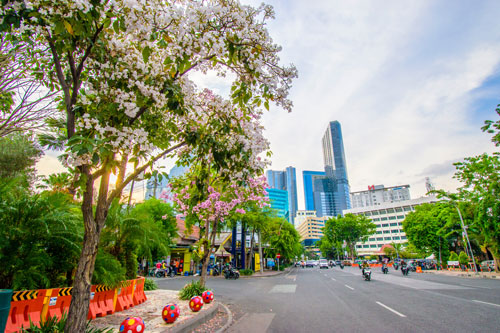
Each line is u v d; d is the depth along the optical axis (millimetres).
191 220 12805
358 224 62062
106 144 3104
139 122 4430
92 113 3592
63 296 5906
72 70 3801
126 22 3422
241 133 4898
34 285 5902
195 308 7957
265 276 29938
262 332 6371
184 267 31266
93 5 3125
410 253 76562
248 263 38531
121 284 8188
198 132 4793
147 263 26516
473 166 21844
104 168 3744
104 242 8977
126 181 4152
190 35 3592
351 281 20359
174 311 6625
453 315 7699
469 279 21516
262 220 31078
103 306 7582
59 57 4441
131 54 4266
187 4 3828
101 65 3900
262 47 4203
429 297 11258
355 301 10781
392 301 10477
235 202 11211
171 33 3574
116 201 9062
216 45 3697
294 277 27391
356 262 66125
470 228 31219
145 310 8336
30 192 7027
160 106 4043
